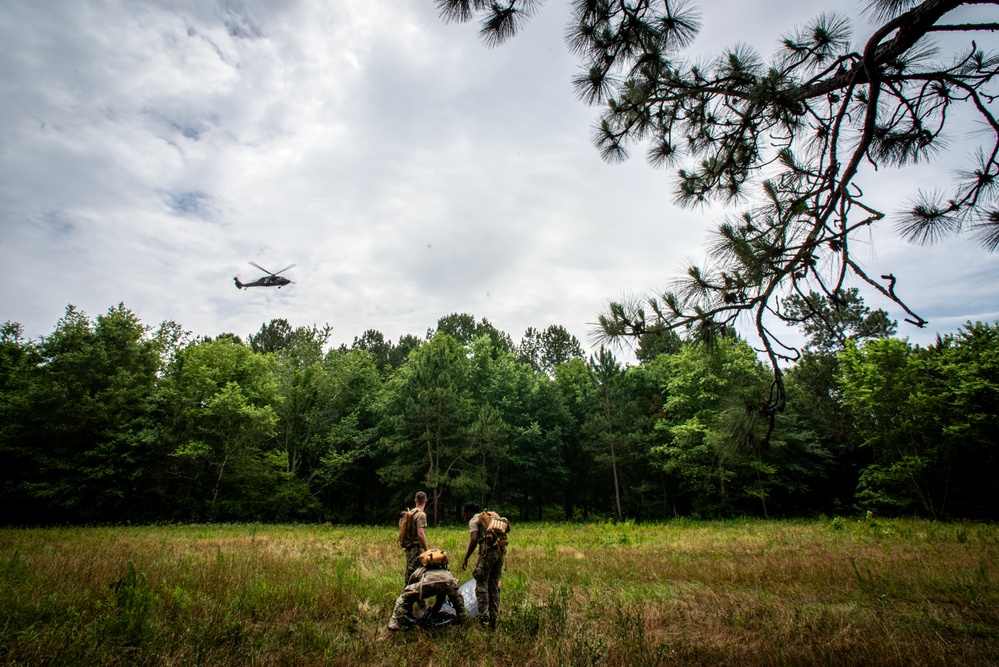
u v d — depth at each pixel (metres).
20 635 4.22
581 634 4.96
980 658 4.30
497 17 4.05
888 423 27.38
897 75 3.84
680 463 33.06
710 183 5.45
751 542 14.84
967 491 25.58
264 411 30.89
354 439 37.53
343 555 10.73
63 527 21.36
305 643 4.60
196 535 17.31
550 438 38.66
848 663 4.16
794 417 33.25
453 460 34.16
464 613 5.31
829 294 4.21
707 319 4.50
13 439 24.95
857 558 9.95
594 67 4.65
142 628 4.59
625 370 42.19
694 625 5.63
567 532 19.48
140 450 27.31
